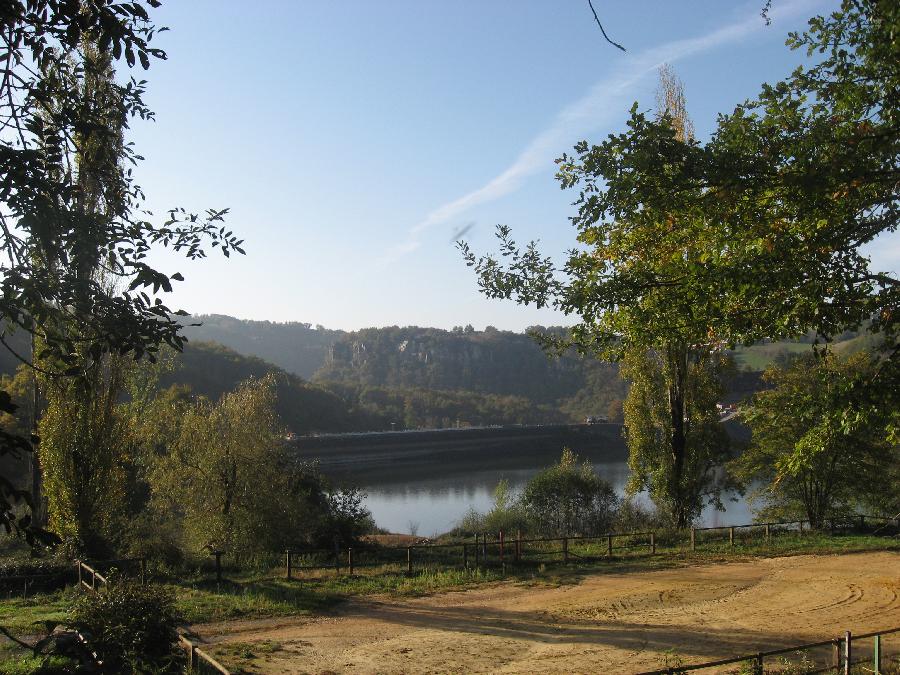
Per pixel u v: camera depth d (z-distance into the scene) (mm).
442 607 16500
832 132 8359
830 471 29438
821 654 12938
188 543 23203
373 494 63188
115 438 21750
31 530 3686
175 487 23953
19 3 4605
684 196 8461
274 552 23844
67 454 20859
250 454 24234
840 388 8523
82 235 4684
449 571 20188
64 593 15844
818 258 8492
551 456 94625
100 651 7039
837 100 8508
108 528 21344
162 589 10227
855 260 8734
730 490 33375
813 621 15219
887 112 8164
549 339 11438
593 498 32938
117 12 4844
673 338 9945
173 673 8836
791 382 27656
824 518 29312
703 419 30172
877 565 21266
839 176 7785
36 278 4543
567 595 17688
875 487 30484
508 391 163875
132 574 17812
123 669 7086
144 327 4758
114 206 5719
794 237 8547
